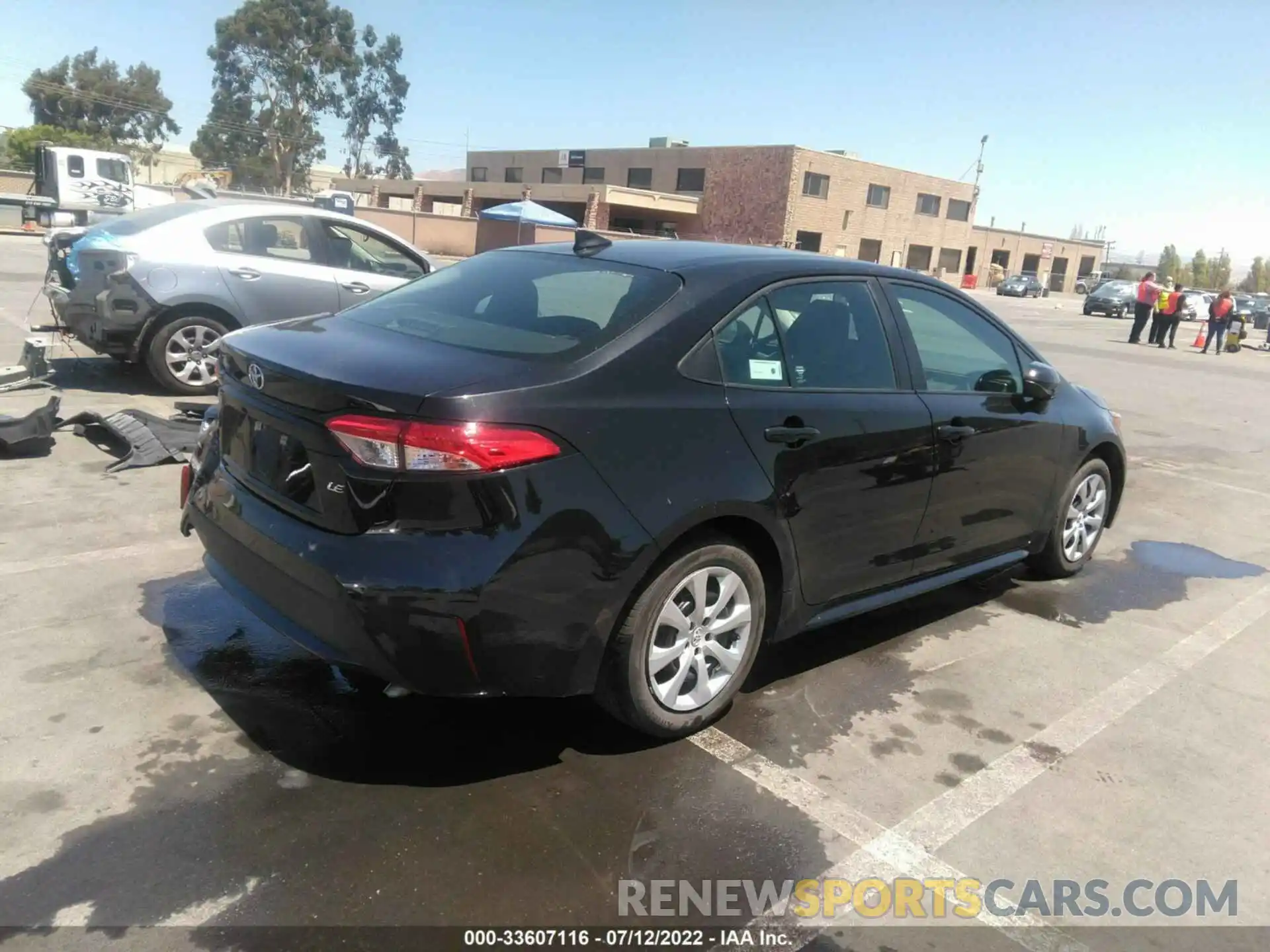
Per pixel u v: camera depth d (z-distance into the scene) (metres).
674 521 2.87
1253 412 12.62
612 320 3.04
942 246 61.09
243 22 62.25
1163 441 9.88
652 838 2.70
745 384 3.19
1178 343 26.67
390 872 2.48
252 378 2.96
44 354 7.62
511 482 2.58
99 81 68.69
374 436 2.56
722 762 3.12
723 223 52.25
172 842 2.54
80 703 3.17
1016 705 3.69
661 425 2.89
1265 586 5.30
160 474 5.69
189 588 4.12
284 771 2.88
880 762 3.20
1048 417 4.53
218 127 64.31
